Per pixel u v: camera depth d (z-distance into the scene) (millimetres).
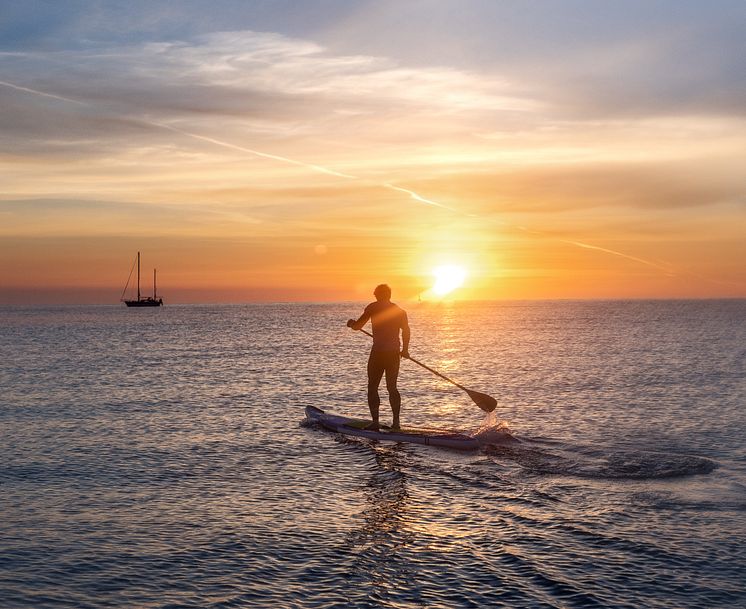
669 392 18688
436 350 38906
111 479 9242
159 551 6512
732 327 72438
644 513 7691
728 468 9805
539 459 10508
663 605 5359
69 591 5598
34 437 12234
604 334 58375
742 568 6082
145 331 68438
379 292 13102
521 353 35781
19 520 7418
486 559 6320
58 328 77062
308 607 5324
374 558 6344
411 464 10312
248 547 6629
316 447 11594
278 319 119125
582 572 6004
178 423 13883
